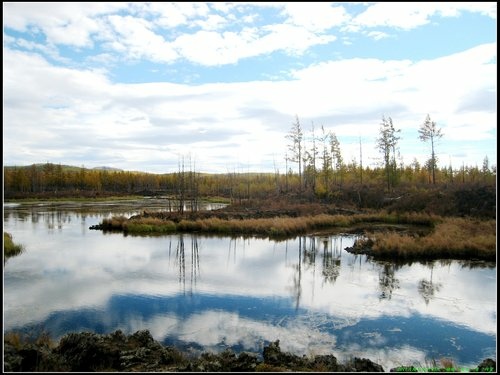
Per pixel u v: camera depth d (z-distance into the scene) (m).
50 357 8.62
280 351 9.70
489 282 17.16
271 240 29.72
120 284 17.14
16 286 16.73
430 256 22.44
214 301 14.76
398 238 24.55
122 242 28.84
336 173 66.94
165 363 9.00
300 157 59.62
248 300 14.88
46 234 32.47
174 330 11.88
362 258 22.70
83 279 18.02
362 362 8.74
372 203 47.69
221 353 9.43
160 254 24.25
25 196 85.56
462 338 11.29
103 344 9.23
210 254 24.30
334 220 36.91
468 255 22.30
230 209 46.25
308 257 23.19
